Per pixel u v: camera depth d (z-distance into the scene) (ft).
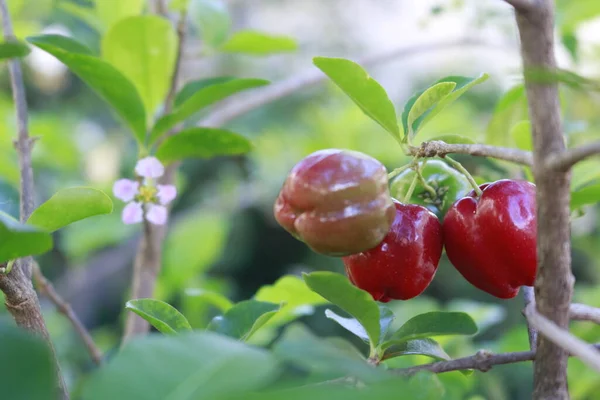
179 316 1.07
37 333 1.03
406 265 1.06
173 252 1.90
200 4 1.60
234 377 0.85
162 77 1.44
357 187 1.02
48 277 2.75
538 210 0.94
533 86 0.93
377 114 1.07
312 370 0.94
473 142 1.13
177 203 3.31
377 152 2.34
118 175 2.53
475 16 1.90
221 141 1.31
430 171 1.14
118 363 0.85
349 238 1.03
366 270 1.07
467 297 3.00
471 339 1.59
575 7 1.70
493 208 1.05
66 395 1.02
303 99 3.52
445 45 1.90
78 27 2.38
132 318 1.42
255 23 4.75
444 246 1.09
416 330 1.05
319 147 2.42
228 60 4.05
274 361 0.86
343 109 2.57
